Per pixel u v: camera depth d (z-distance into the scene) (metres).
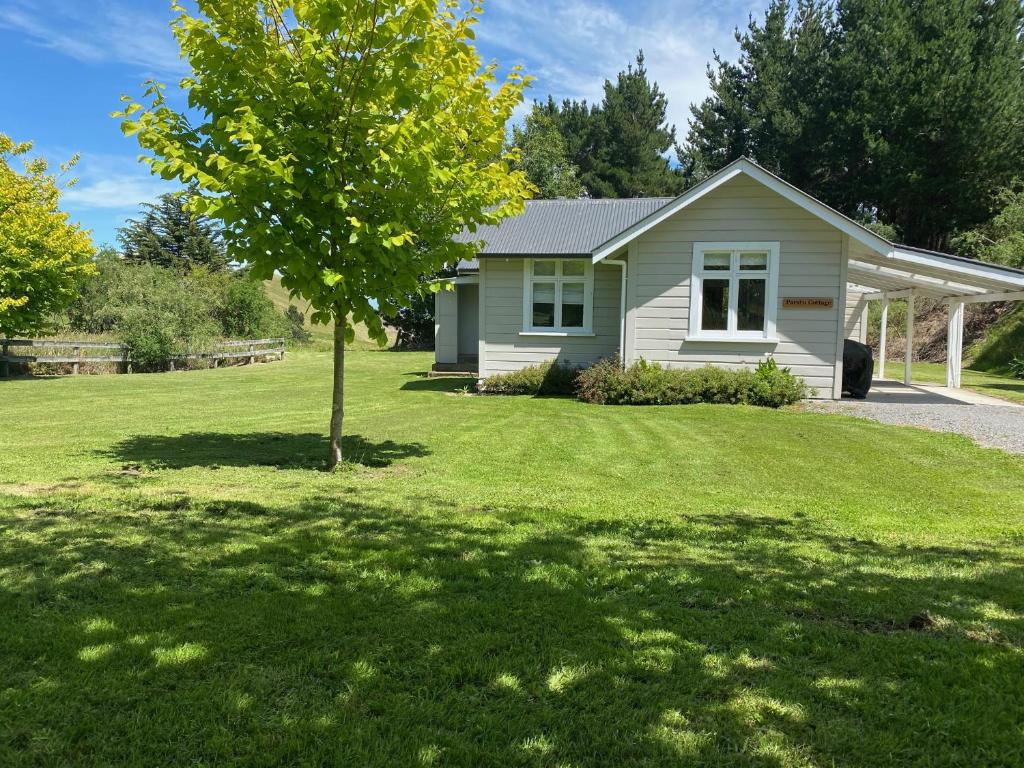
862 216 31.86
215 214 5.55
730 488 6.59
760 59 35.91
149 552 4.14
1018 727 2.46
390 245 5.88
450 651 2.93
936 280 14.51
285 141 5.74
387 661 2.84
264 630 3.09
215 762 2.17
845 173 31.52
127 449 8.16
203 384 17.38
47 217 18.31
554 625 3.23
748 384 12.51
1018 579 3.99
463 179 6.48
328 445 8.63
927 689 2.71
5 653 2.83
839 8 32.56
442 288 7.11
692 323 13.23
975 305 25.95
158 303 25.42
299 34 5.91
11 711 2.39
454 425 10.34
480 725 2.40
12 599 3.38
